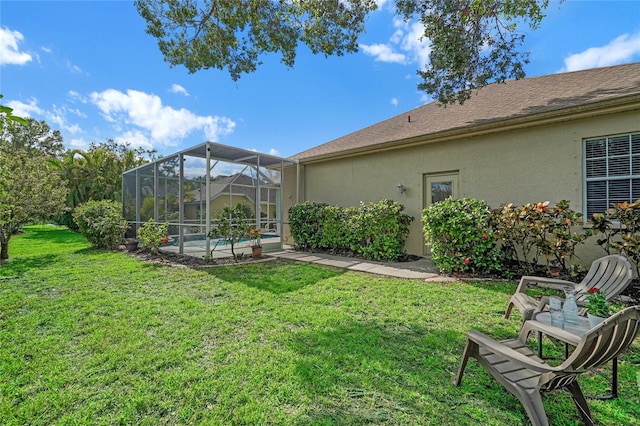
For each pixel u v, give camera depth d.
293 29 7.20
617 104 5.14
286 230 11.76
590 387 2.35
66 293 4.90
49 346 3.06
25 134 28.58
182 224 8.49
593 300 2.38
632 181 5.32
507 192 6.64
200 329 3.43
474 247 5.68
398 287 5.05
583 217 5.73
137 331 3.40
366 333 3.30
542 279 3.67
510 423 1.95
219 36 7.13
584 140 5.78
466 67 6.28
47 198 9.09
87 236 10.53
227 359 2.78
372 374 2.51
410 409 2.09
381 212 7.55
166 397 2.25
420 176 8.13
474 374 2.50
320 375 2.50
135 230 11.25
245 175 9.53
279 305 4.22
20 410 2.11
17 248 10.54
